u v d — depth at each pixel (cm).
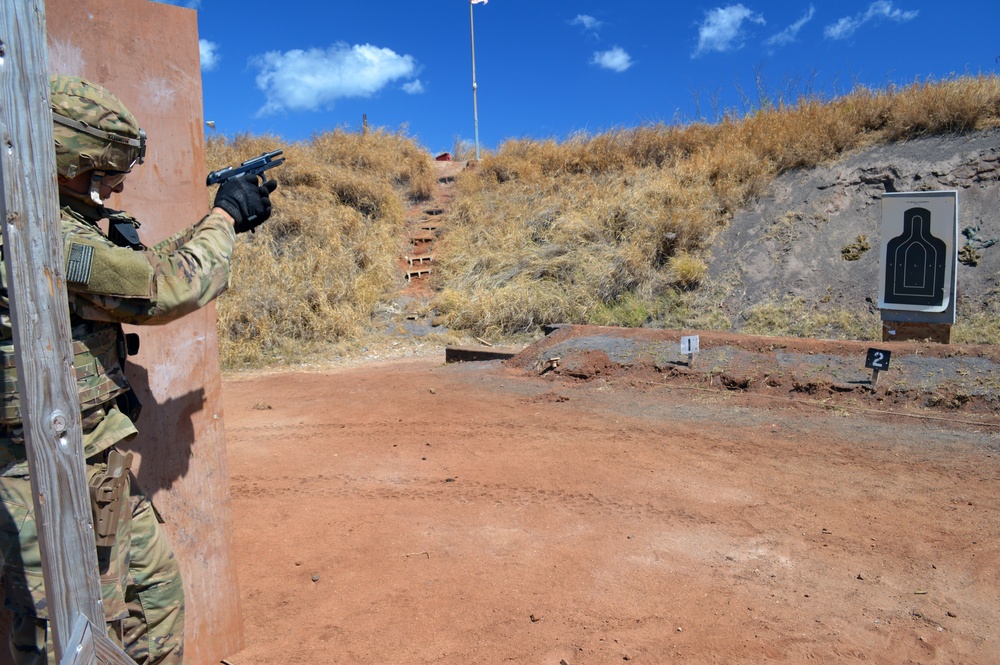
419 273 1365
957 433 577
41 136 148
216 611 281
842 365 695
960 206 1037
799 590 354
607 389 758
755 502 460
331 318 1145
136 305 191
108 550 192
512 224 1400
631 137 1545
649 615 334
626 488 487
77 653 149
